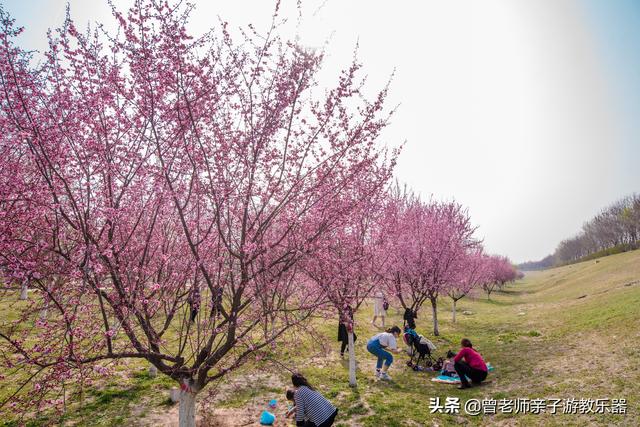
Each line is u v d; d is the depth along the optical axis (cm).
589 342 1081
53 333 442
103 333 463
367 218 830
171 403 759
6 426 620
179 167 553
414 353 1105
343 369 1034
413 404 781
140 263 519
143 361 986
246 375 920
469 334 1553
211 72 534
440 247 1413
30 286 423
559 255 12800
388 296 1401
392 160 647
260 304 545
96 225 491
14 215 440
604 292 2147
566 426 600
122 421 678
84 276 422
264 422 691
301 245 539
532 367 943
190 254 553
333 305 686
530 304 2750
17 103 452
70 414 691
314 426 590
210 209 571
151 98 479
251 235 539
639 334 1012
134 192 544
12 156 538
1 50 448
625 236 7100
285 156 556
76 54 501
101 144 486
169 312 568
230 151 558
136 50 471
